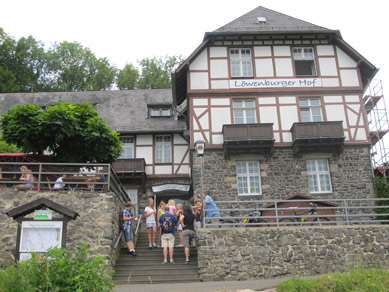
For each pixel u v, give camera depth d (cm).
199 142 1288
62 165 1212
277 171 1759
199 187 1736
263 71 1897
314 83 1888
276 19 2059
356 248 1098
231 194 1730
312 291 798
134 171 2030
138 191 2078
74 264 659
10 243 1058
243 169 1773
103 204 1096
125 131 2136
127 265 1098
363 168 1775
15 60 3356
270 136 1745
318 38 1942
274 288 830
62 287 626
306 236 1095
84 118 1405
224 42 1931
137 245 1292
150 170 2116
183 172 2117
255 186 1750
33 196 1100
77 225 1073
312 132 1753
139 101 2481
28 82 3291
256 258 1064
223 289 835
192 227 1135
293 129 1780
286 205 1519
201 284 939
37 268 646
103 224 1077
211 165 1767
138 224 1423
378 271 902
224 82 1881
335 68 1911
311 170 1778
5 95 2559
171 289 860
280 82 1886
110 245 1059
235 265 1053
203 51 1917
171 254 1104
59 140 1325
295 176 1756
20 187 1121
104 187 1147
